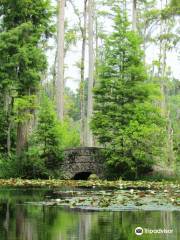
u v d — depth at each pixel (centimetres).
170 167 2975
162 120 2891
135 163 2761
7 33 2839
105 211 1191
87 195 1619
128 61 2923
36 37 2905
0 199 1490
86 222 1017
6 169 2795
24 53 2833
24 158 2798
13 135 3025
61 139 2841
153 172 2773
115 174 2809
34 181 2494
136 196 1553
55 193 1714
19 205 1317
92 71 3706
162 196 1565
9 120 2894
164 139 2820
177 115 5209
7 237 857
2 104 2947
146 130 2744
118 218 1072
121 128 2839
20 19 2941
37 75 2881
